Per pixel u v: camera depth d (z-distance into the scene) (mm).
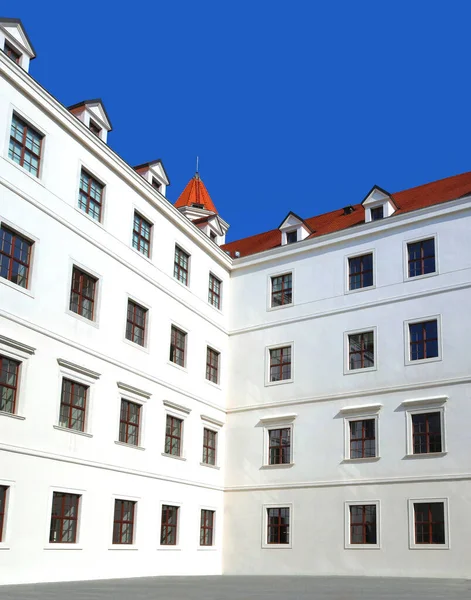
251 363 39031
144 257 33688
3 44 27688
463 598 18016
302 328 37844
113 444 29938
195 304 37531
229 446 38219
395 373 34250
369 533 33000
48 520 25984
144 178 34062
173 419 34625
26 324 26172
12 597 17969
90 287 30219
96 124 32250
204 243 38719
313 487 34969
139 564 30453
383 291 35750
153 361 33312
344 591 21078
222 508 37219
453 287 33719
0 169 26078
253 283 40438
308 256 38844
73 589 21406
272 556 35125
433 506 31688
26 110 27672
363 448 34375
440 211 34875
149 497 31656
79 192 30234
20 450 25109
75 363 28188
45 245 27734
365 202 38062
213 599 17656
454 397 32344
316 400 36188
